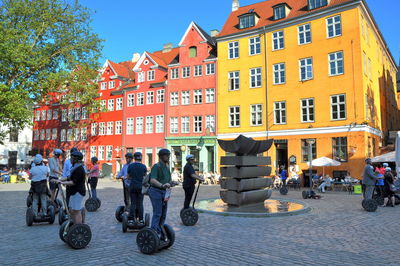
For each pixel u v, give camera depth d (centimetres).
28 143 5347
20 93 2586
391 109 4053
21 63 2577
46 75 2827
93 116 4544
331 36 2781
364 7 2733
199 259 586
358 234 810
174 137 3662
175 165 3697
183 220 927
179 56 3762
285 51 3022
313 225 932
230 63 3369
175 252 634
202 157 3478
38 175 929
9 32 2548
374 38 3166
